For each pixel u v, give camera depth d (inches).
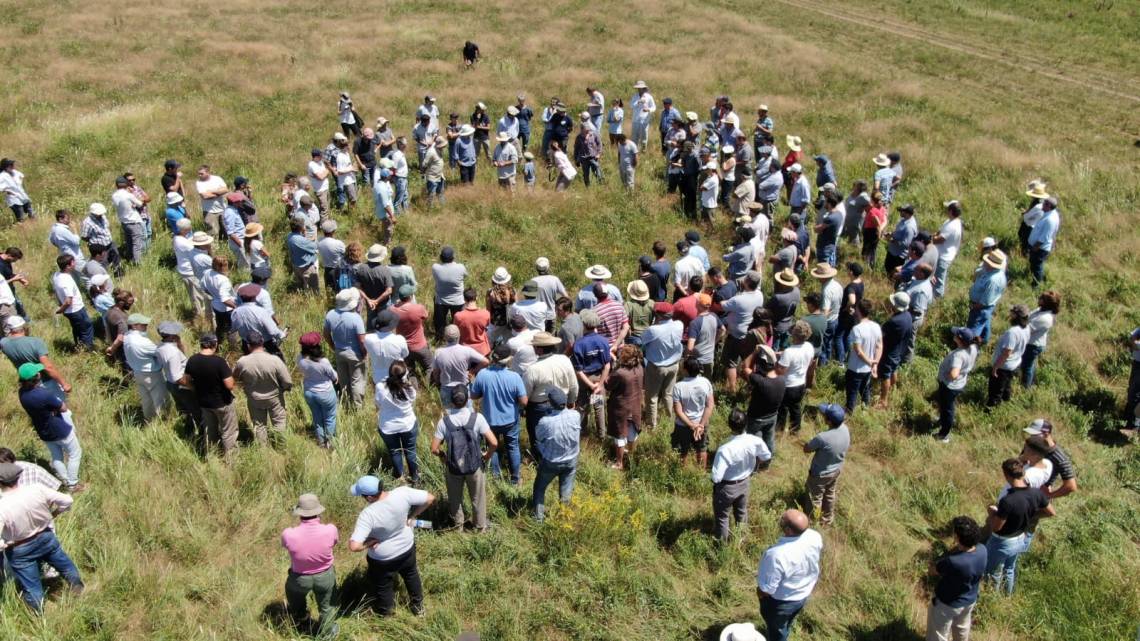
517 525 355.6
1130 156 935.0
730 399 462.3
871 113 1043.9
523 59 1238.9
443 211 699.4
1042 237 614.2
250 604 301.4
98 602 296.0
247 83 1058.7
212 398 364.2
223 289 468.8
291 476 369.7
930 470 414.3
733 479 338.3
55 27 1291.8
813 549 283.0
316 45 1266.0
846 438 350.3
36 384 330.3
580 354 409.1
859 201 642.2
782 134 954.7
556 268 617.6
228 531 339.3
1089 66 1332.4
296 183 621.6
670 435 427.2
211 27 1349.7
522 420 432.8
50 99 960.3
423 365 455.8
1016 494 316.5
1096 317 587.5
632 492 380.5
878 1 1744.6
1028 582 343.9
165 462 370.3
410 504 290.8
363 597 306.5
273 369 375.2
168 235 619.8
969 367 423.8
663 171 832.3
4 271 471.2
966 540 284.4
